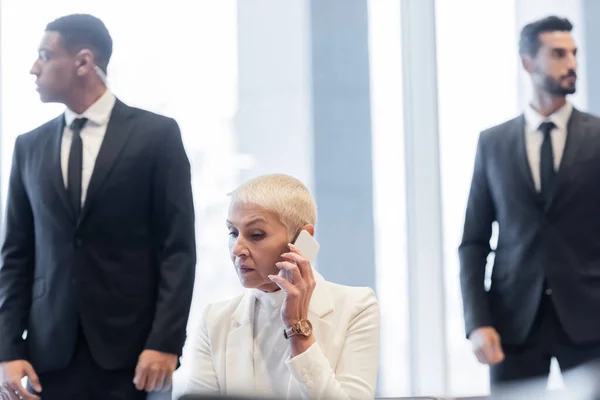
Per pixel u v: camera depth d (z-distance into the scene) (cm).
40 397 427
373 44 634
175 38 598
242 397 142
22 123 565
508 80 630
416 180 629
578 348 477
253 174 612
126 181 430
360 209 629
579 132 495
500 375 490
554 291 482
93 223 427
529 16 629
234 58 609
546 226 486
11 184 443
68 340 423
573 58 505
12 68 567
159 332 420
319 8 627
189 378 308
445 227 628
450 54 631
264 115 615
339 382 291
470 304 501
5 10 569
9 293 429
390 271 628
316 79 626
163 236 437
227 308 310
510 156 500
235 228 293
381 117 632
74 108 441
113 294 427
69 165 432
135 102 589
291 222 290
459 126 630
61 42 442
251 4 615
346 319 302
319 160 624
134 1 591
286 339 292
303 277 278
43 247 431
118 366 424
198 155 601
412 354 624
